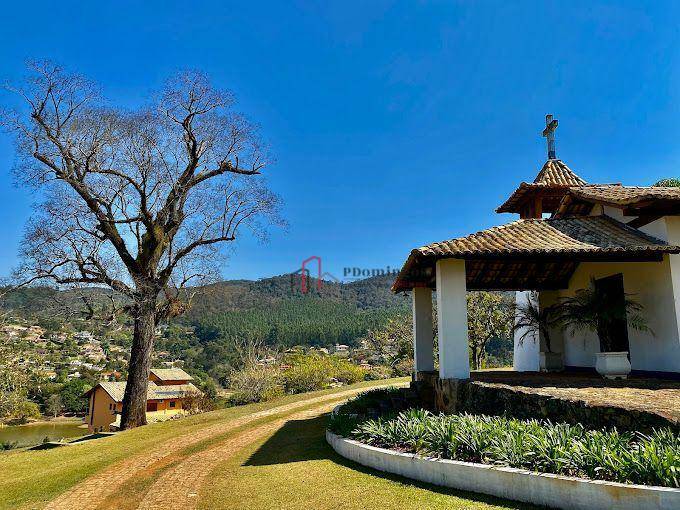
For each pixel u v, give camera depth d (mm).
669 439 4969
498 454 5703
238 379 34719
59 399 48656
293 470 7539
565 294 14289
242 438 11844
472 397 8883
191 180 20250
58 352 64875
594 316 10641
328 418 13258
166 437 13023
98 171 18312
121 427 17594
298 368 36031
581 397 6727
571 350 14078
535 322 14289
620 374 9734
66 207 18359
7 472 9938
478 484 5531
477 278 14266
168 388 42000
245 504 6105
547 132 19156
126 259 18844
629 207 10797
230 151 20656
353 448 7680
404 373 34000
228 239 20938
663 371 10078
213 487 7285
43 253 17969
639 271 10969
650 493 4277
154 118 19141
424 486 5945
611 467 4770
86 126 17906
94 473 9242
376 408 11273
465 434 6324
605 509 4488
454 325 10055
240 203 21016
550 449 5352
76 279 18531
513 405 7652
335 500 5754
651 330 10484
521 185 17219
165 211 19484
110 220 18375
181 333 77688
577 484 4703
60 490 8109
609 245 9781
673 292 9875
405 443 7062
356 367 39594
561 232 11133
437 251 9586
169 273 19609
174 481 8062
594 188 13172
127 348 73938
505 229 11461
